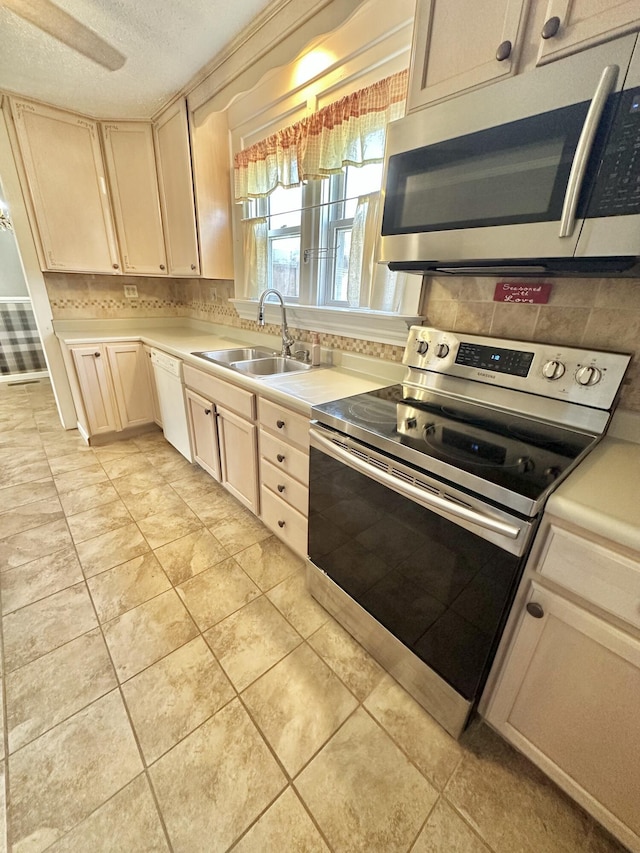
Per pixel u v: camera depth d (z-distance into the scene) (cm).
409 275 150
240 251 248
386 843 92
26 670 128
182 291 342
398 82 136
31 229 256
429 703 118
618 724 81
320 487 137
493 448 101
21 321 461
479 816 98
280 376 174
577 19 75
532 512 80
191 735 112
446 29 96
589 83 75
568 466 92
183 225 249
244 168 221
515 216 91
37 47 173
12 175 240
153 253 280
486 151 93
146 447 297
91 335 288
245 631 146
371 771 106
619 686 79
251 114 204
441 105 98
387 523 113
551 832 95
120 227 273
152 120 246
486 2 87
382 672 132
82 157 250
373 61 141
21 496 228
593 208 79
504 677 100
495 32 87
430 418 122
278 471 169
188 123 219
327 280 201
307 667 133
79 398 278
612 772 84
